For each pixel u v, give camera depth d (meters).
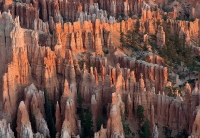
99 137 197.75
